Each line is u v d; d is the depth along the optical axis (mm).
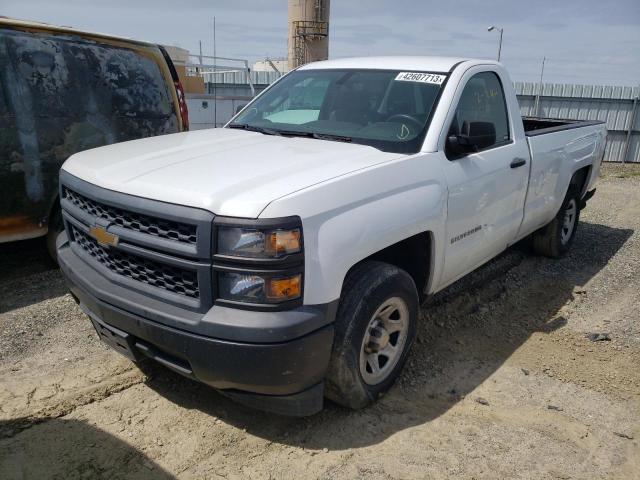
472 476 2781
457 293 5016
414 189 3209
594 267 5973
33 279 4965
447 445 2998
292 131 3900
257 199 2506
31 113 4633
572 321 4609
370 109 3871
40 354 3730
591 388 3605
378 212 2922
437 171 3420
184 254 2555
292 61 17969
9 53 4516
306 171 2855
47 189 4801
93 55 5090
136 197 2730
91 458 2797
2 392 3293
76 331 4055
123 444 2910
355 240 2768
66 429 3002
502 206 4230
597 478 2807
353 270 3010
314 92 4246
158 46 5766
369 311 2945
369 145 3520
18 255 5543
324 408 3271
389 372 3328
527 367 3842
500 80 4398
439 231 3424
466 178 3643
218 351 2512
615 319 4645
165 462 2797
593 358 3990
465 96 3900
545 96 18016
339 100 4043
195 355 2578
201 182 2695
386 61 4289
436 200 3334
